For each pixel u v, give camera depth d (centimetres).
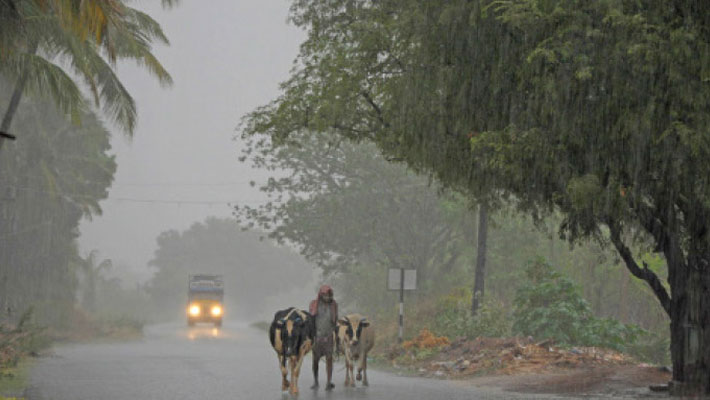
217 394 2573
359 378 2983
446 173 2903
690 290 2588
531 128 2420
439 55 2661
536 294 4025
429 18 2630
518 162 2422
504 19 2270
